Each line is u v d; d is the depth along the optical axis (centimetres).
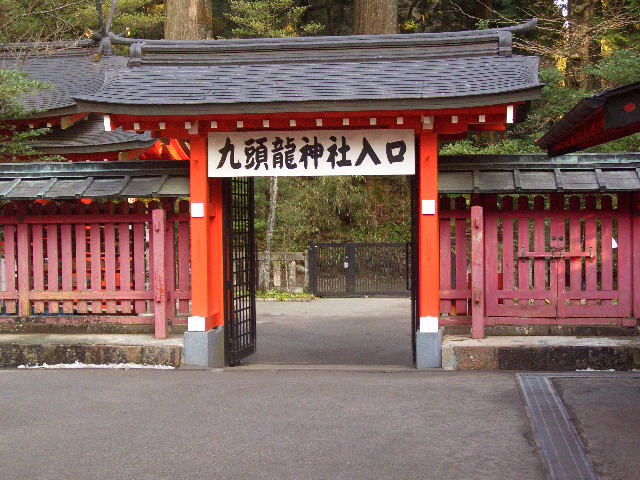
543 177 851
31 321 950
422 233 847
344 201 2227
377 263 1820
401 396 698
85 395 715
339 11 2666
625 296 868
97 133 1498
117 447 548
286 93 812
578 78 1808
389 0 2002
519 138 2072
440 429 585
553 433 554
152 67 897
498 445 541
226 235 909
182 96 823
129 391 732
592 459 495
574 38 1772
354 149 852
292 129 861
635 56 1466
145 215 931
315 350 1080
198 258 878
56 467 505
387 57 869
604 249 870
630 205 866
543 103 1734
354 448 539
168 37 1905
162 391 731
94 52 1695
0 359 870
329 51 880
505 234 887
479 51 862
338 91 809
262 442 556
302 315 1491
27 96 1500
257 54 891
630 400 645
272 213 1894
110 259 938
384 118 830
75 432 588
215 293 916
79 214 939
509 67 823
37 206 949
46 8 1927
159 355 859
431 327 843
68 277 944
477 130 904
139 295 934
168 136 877
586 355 804
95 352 862
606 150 1445
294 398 697
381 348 1095
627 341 830
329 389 735
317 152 856
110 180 916
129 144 1420
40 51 1720
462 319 893
